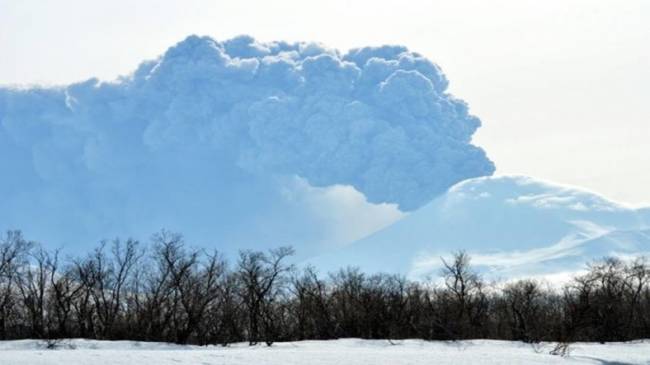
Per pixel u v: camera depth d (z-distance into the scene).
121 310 109.88
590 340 119.81
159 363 62.38
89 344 90.75
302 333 117.12
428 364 67.69
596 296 127.50
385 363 67.25
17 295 109.00
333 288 137.88
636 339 124.19
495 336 120.25
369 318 119.31
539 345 99.00
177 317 107.06
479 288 138.12
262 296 106.75
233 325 107.25
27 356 64.44
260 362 65.25
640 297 133.38
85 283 107.19
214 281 111.69
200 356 67.31
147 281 111.31
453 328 117.88
